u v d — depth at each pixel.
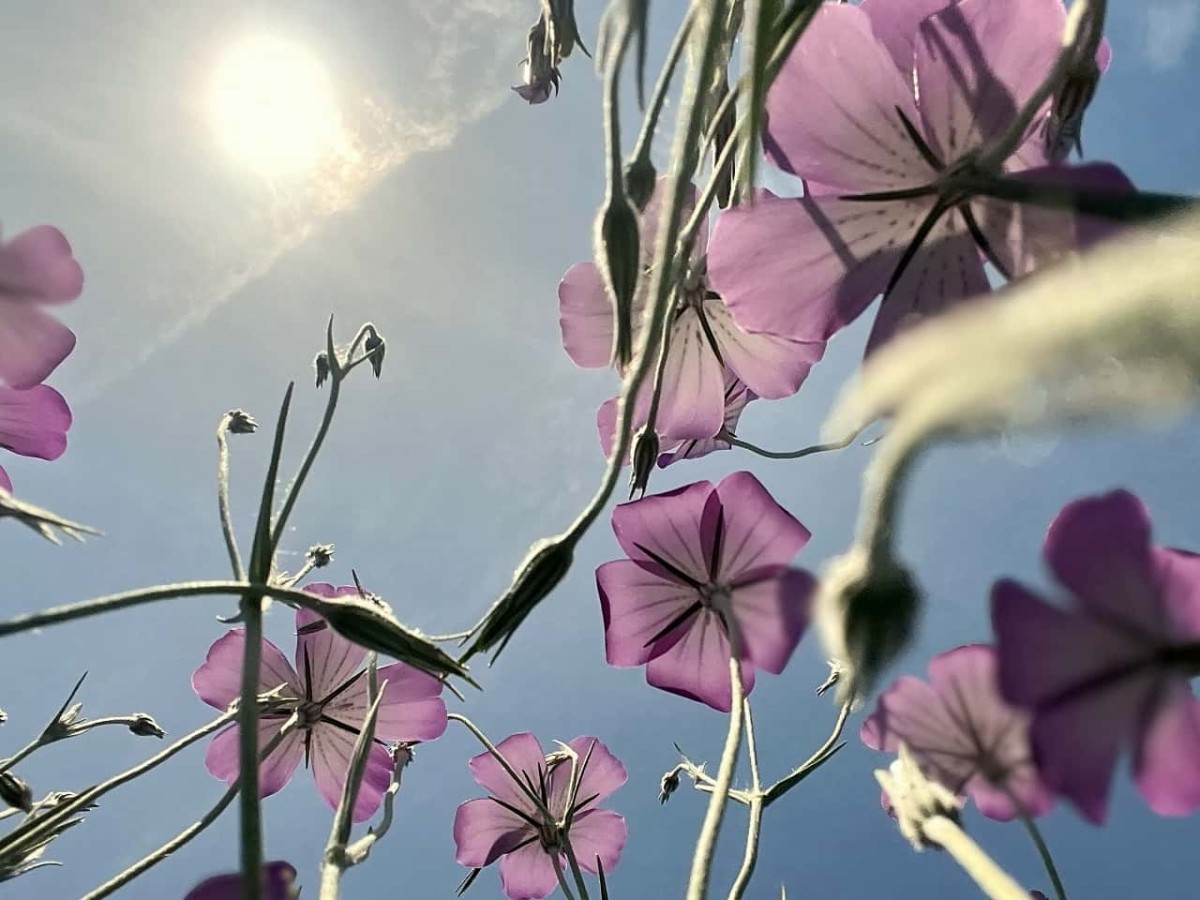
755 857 0.24
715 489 0.25
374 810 0.34
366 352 0.25
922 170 0.16
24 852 0.23
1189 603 0.09
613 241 0.16
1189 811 0.09
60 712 0.32
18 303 0.18
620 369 0.19
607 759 0.41
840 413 0.05
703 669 0.25
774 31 0.13
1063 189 0.12
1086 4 0.15
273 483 0.20
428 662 0.17
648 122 0.18
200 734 0.25
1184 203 0.11
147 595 0.15
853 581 0.11
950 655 0.14
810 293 0.17
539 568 0.16
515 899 0.39
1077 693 0.09
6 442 0.25
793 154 0.17
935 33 0.16
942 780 0.15
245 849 0.14
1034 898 0.25
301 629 0.34
